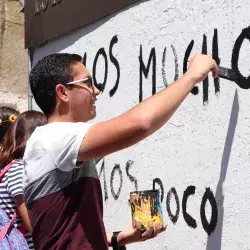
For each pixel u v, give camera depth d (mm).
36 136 2312
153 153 3381
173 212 3189
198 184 2998
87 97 2379
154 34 3422
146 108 2070
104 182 3885
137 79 3584
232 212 2758
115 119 2111
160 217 2576
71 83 2352
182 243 3107
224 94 2836
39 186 2270
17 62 5855
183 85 2203
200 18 3027
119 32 3789
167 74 3297
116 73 3822
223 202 2816
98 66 4047
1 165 3131
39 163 2270
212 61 2398
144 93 3510
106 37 3943
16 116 3557
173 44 3246
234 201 2748
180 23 3188
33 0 4984
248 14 2699
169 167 3232
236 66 2762
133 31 3631
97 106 4047
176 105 2137
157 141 3344
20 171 3023
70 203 2244
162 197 3281
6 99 5770
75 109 2365
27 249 3012
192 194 3041
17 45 5867
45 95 2375
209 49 2955
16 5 5887
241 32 2738
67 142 2184
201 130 2990
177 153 3170
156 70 3400
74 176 2254
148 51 3477
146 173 3441
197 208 2998
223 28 2859
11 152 3111
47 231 2260
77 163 2203
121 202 3693
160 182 3309
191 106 3064
